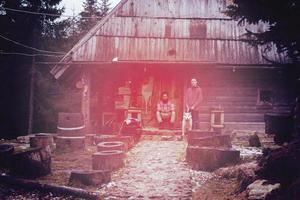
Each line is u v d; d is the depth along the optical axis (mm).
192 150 10258
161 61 16422
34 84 26188
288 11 7344
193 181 8914
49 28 27766
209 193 7922
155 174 9234
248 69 16688
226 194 7734
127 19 17641
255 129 16672
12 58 25141
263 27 17516
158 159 10930
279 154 7262
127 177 9016
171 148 12656
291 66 8086
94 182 8297
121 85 17203
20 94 25891
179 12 17922
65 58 16656
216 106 16844
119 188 8102
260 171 7516
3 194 7820
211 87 16922
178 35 17312
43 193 7949
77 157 11875
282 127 11242
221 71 16969
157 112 15656
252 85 16891
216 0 18266
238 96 16875
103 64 16500
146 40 17109
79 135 13086
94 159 9695
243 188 7711
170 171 9523
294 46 7934
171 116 15633
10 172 9141
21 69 25359
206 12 17953
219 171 9500
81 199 7566
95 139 14547
